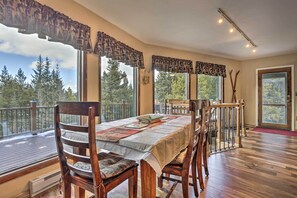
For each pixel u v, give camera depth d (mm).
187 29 3611
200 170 2045
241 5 2676
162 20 3199
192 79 5289
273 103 5762
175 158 1707
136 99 4188
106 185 1254
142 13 2938
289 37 4090
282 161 2928
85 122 2801
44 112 3043
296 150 3502
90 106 1162
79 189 1597
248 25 3416
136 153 1295
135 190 1561
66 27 2324
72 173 1381
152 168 1293
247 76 6320
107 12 2895
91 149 1156
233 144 3852
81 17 2646
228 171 2557
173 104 3377
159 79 4762
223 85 6023
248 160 2980
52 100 2529
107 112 3445
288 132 5160
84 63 2791
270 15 2996
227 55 5824
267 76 5898
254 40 4309
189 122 2137
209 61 5711
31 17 1913
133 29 3609
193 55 5340
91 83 2926
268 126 5848
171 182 2244
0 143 2795
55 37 2180
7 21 1708
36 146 3059
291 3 2611
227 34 3891
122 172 1396
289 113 5441
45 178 2039
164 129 1737
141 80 4293
